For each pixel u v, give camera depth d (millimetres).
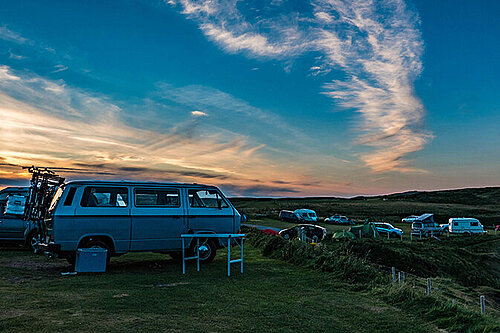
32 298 6590
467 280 28281
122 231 10297
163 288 7914
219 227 11672
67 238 9695
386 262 26781
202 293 7641
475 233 50812
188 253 11273
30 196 10633
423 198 143000
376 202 135500
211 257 11539
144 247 10562
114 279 8781
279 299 7582
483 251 37875
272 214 73062
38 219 10523
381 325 6410
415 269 26547
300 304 7312
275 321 6082
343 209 99812
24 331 4816
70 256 9938
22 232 14141
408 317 7020
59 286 7816
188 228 11188
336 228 47656
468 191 151000
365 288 9125
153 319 5672
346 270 10305
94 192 10258
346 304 7594
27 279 8539
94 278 8883
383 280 9766
